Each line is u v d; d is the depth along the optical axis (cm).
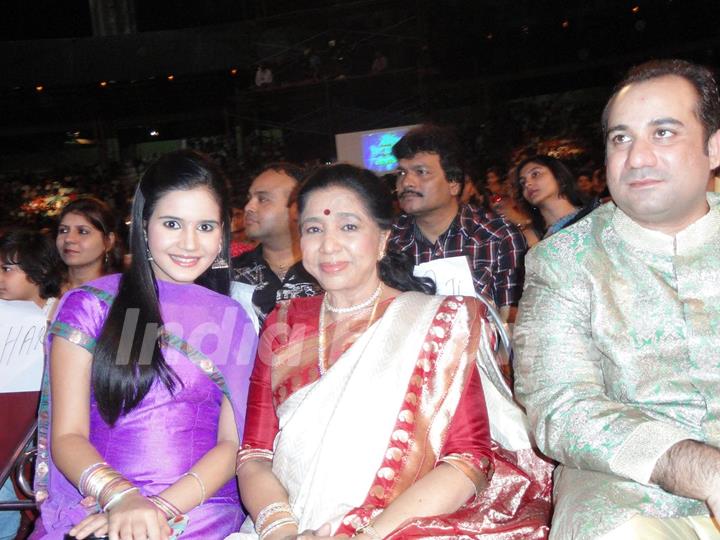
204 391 246
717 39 1633
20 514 329
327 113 1736
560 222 444
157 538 209
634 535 178
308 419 218
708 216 198
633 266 199
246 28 1848
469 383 222
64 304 243
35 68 1827
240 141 1927
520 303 218
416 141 399
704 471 169
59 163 2109
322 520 206
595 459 184
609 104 202
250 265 361
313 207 228
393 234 425
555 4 1709
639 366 196
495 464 228
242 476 228
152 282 246
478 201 695
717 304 191
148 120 2016
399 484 210
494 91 1862
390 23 1770
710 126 192
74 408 234
